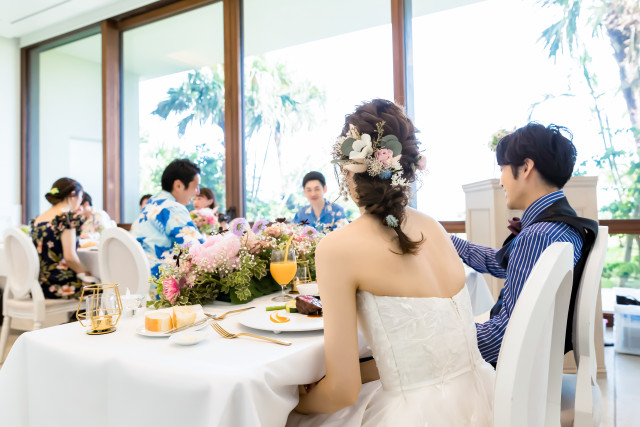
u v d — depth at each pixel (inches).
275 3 170.6
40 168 233.5
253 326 43.6
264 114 171.2
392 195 37.5
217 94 181.9
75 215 116.0
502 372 29.5
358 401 41.4
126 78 205.0
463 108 137.5
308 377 38.4
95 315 44.5
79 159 220.4
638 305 113.2
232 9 175.5
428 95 142.7
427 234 42.3
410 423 34.4
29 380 42.7
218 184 181.2
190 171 98.0
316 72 161.2
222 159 179.9
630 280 126.1
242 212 175.0
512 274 47.2
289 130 165.5
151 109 198.1
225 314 50.5
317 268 37.5
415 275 37.8
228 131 175.6
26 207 235.1
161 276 55.8
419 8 144.6
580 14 124.2
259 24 173.6
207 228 139.6
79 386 38.5
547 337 34.6
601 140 123.6
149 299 60.1
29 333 44.5
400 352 36.4
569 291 36.6
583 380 45.3
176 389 32.8
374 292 36.8
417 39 144.9
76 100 220.8
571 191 99.8
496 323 47.6
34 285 108.1
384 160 37.5
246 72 175.9
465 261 65.4
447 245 43.4
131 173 203.9
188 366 34.0
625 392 91.0
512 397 28.9
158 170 196.4
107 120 202.5
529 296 29.9
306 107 162.6
